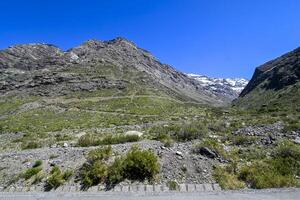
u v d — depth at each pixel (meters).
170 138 28.09
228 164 19.84
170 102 160.25
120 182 18.36
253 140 25.22
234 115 67.50
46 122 80.50
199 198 15.57
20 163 22.84
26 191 18.59
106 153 21.45
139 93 173.62
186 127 30.02
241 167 19.33
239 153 22.11
